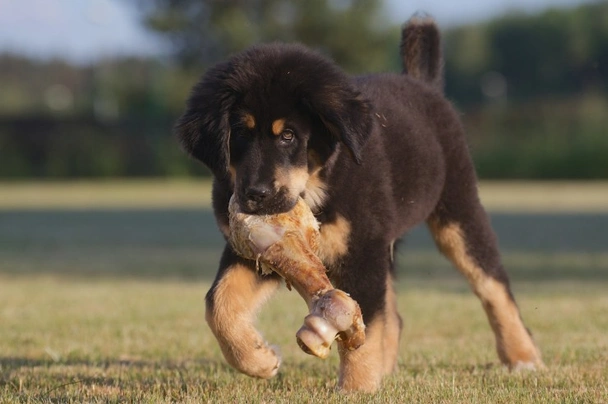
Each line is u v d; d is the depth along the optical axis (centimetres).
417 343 888
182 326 978
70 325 979
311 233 585
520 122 4884
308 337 535
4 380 693
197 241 2134
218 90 614
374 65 5047
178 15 4975
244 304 624
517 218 2627
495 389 640
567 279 1425
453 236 768
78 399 611
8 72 7144
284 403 591
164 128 5056
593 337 887
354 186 624
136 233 2344
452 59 8206
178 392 645
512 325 770
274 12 5047
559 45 7738
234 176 615
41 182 4903
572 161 4688
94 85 6378
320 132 620
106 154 5025
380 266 631
